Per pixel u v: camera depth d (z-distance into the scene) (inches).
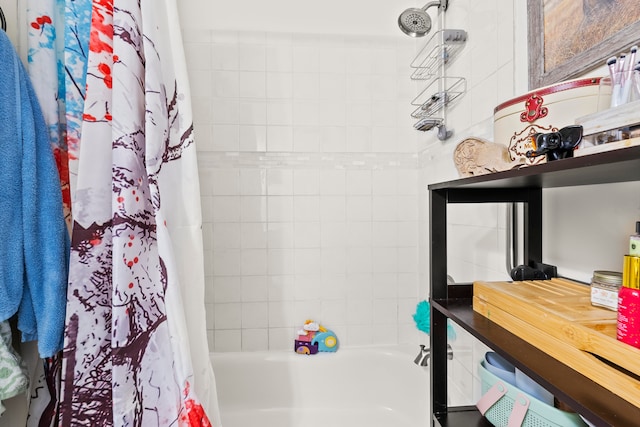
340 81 65.7
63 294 31.7
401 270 67.2
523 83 33.9
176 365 30.5
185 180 34.3
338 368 62.7
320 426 59.0
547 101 20.6
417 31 54.6
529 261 30.1
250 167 64.5
